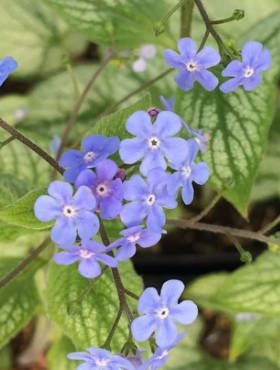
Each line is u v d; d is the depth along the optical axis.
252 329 0.20
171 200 0.13
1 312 0.16
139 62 0.19
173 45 0.17
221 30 0.19
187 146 0.13
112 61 0.18
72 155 0.14
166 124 0.13
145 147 0.13
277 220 0.16
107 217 0.13
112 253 0.14
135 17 0.17
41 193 0.14
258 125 0.16
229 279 0.18
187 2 0.16
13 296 0.17
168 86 0.20
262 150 0.16
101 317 0.15
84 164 0.14
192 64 0.15
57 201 0.13
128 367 0.13
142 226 0.13
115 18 0.17
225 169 0.16
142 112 0.13
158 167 0.13
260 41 0.18
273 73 0.18
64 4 0.17
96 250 0.13
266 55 0.15
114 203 0.13
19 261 0.17
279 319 0.20
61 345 0.19
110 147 0.14
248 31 0.18
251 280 0.18
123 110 0.15
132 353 0.14
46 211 0.13
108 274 0.16
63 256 0.13
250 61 0.15
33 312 0.17
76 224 0.13
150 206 0.13
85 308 0.15
